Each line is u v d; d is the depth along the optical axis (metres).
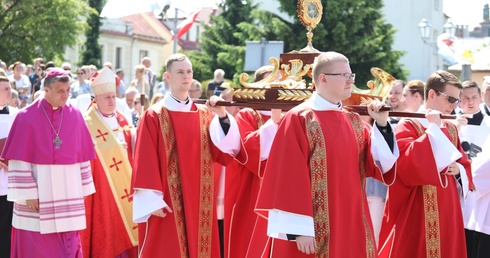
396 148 5.51
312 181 5.28
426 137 5.90
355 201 5.36
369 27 30.09
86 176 7.54
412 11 44.88
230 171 7.02
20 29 39.69
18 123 7.30
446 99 6.36
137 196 6.25
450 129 6.33
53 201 7.30
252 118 7.08
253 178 6.93
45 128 7.31
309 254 5.27
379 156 5.45
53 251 7.32
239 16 34.81
